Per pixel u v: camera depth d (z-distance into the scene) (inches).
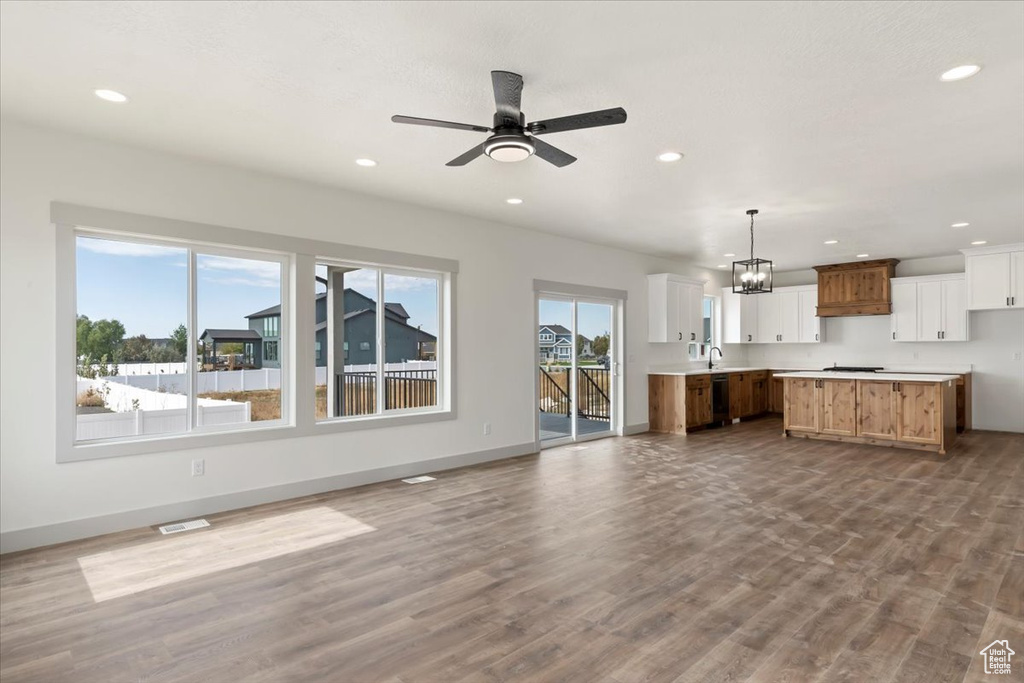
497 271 244.5
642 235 269.7
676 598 110.3
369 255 199.9
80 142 144.3
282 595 112.0
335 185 187.5
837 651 91.0
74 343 144.3
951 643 93.2
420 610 105.8
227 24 93.8
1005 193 195.0
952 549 134.6
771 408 397.4
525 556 132.0
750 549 135.6
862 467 224.7
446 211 223.3
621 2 87.2
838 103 123.8
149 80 114.0
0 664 88.0
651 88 116.6
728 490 190.1
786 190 192.1
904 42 98.8
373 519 159.6
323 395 193.3
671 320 325.4
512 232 251.3
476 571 123.5
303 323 185.3
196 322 167.5
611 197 201.5
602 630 98.3
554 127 105.2
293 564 127.5
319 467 188.2
